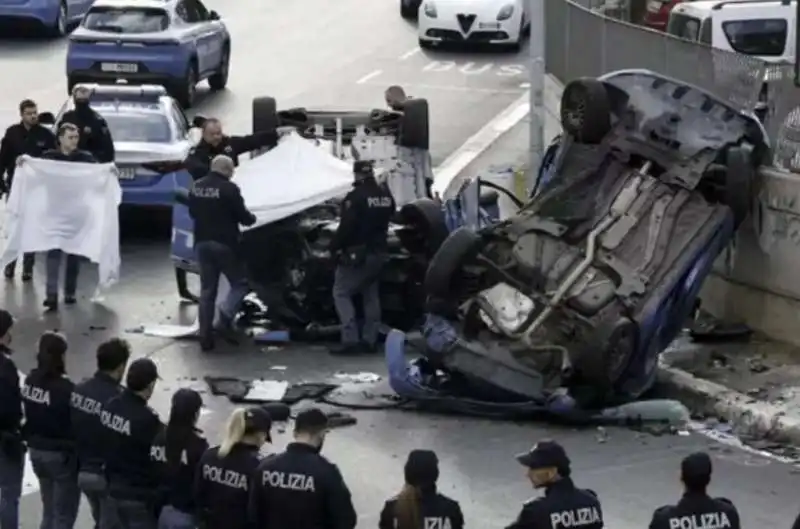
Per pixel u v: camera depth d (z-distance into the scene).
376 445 26.05
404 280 32.00
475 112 56.22
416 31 72.06
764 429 26.34
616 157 29.94
